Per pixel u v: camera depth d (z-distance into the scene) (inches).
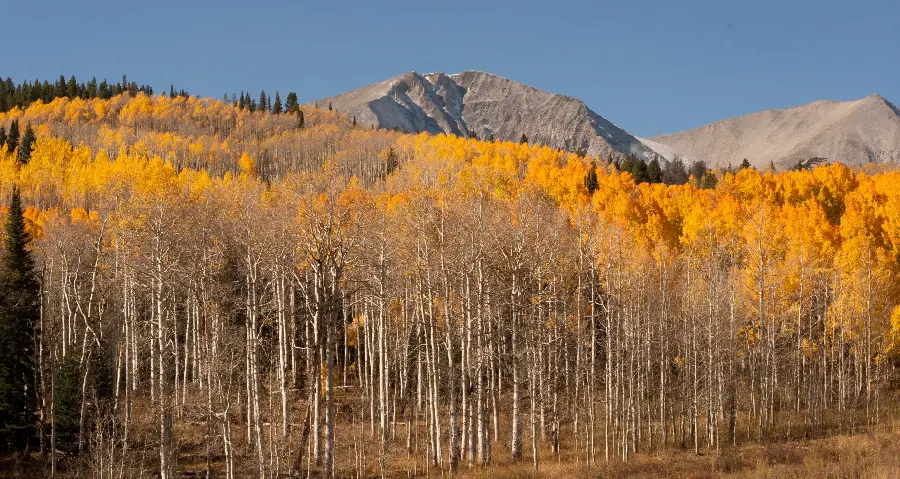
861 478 1176.8
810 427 1770.4
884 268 2258.9
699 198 3437.5
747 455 1523.1
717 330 1647.4
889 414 1856.5
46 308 1721.2
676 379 1936.5
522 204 1636.3
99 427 1342.3
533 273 1498.5
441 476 1336.1
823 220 2760.8
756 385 2055.9
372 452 1540.4
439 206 1528.1
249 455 1438.2
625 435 1496.1
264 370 1791.3
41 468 1419.8
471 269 1419.8
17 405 1505.9
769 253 2066.9
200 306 1553.9
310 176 1619.1
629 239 2036.2
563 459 1509.6
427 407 1470.2
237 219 1513.3
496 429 1609.3
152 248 1359.5
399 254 1488.7
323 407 1806.1
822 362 2001.7
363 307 1859.0
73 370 1517.0
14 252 1637.6
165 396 1216.2
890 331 2026.3
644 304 1817.2
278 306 1373.0
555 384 1599.4
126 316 1475.1
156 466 1414.9
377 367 2055.9
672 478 1322.6
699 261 2327.8
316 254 1242.6
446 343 1439.5
